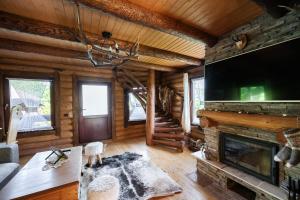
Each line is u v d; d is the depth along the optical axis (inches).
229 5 76.5
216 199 87.8
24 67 156.1
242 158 100.2
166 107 223.1
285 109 73.4
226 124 102.3
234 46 97.3
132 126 224.2
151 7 77.5
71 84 181.3
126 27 96.9
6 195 61.3
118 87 212.1
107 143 197.5
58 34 91.7
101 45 104.3
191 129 189.0
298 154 62.5
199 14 83.8
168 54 138.8
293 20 70.4
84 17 84.7
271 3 66.1
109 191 70.7
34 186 67.1
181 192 94.4
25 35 101.7
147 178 107.5
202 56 154.9
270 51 78.0
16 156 109.2
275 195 70.4
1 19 77.7
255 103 85.9
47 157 96.2
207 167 110.3
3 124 147.1
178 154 158.1
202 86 185.8
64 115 177.0
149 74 192.5
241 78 91.4
